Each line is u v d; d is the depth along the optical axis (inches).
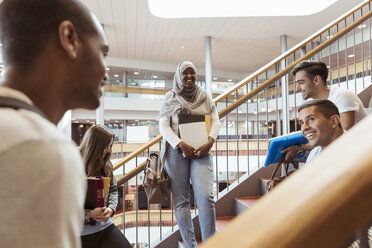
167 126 74.3
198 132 71.9
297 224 7.7
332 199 7.9
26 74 14.2
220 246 7.8
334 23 115.8
